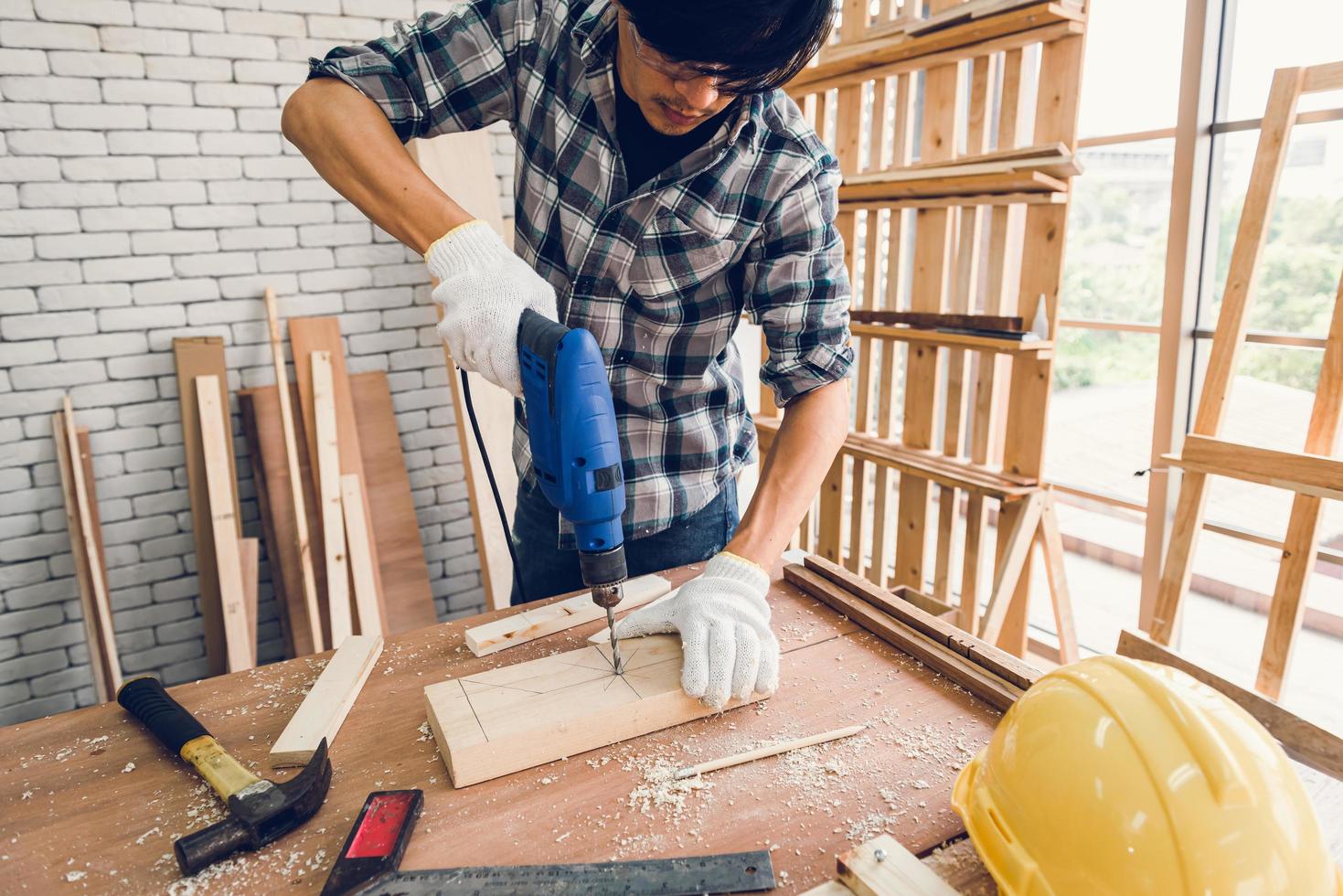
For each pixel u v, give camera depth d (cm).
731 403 134
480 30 107
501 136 283
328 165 102
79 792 83
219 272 250
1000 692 93
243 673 106
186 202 243
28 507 236
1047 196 192
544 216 114
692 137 104
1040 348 199
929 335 223
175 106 237
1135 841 58
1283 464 165
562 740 86
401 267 275
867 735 90
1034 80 287
